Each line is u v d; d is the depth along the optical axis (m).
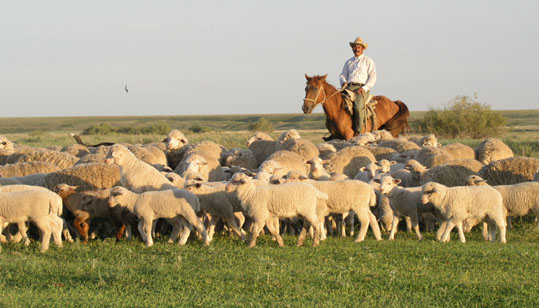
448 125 64.19
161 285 10.16
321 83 26.94
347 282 10.27
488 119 63.41
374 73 27.22
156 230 16.02
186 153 20.20
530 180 16.94
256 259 12.03
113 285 10.21
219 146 22.48
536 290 9.80
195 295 9.62
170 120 184.75
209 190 14.58
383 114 29.06
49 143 48.88
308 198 13.47
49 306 8.95
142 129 91.44
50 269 11.32
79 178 15.62
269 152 23.69
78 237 14.85
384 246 13.44
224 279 10.52
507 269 11.33
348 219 17.19
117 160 15.26
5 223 13.11
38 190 13.14
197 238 14.68
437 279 10.47
